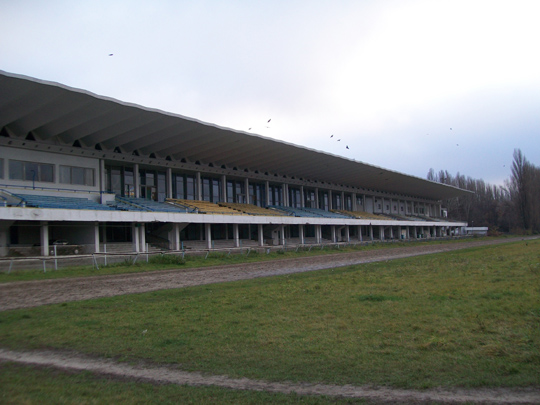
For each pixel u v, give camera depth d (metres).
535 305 10.69
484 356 7.20
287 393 5.94
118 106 29.20
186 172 46.16
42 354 8.03
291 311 11.48
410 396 5.73
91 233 31.39
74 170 34.09
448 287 14.70
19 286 16.89
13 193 29.58
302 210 60.81
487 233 95.75
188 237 44.78
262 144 43.22
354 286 16.05
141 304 13.04
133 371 7.03
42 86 25.05
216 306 12.48
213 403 5.62
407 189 86.50
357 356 7.48
